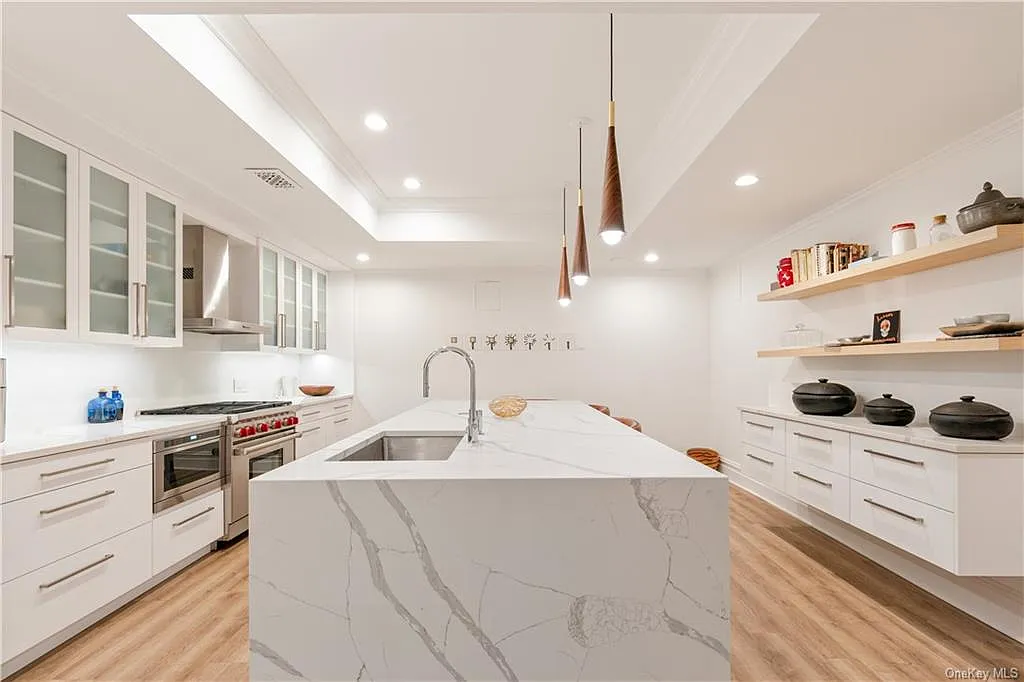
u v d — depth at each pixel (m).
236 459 3.69
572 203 4.91
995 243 2.36
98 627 2.52
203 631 2.48
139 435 2.80
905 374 3.19
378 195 4.65
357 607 1.63
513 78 2.77
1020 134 2.44
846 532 3.67
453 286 6.41
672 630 1.63
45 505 2.26
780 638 2.42
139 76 2.10
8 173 2.29
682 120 3.13
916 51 1.92
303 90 2.86
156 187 3.29
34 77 2.09
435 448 2.79
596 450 2.14
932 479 2.44
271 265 4.98
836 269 3.46
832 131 2.60
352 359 6.35
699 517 1.64
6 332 2.28
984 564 2.29
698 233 4.62
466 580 1.64
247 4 1.59
